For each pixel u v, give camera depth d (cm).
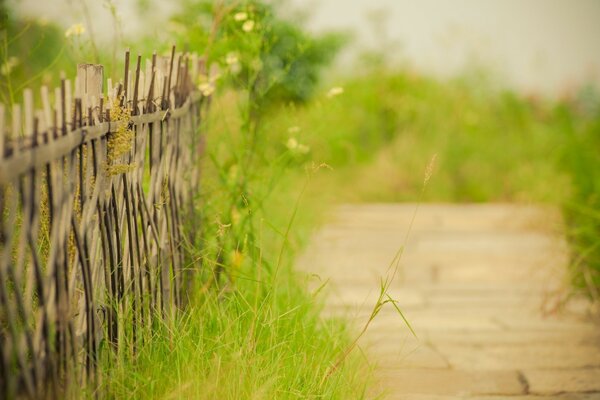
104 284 496
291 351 597
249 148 802
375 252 1295
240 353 537
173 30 929
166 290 621
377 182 1881
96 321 480
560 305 966
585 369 754
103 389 488
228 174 785
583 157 1316
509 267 1216
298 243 1105
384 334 834
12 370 422
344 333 709
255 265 758
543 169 1708
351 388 603
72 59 840
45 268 521
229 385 519
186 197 719
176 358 557
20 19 875
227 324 606
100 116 471
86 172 450
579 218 1159
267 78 973
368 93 2048
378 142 2042
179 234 671
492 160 1956
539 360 777
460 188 1908
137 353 539
